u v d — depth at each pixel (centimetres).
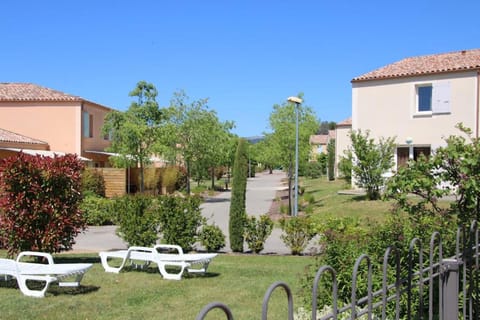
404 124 2519
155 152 3105
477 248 455
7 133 3044
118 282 938
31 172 1032
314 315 293
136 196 1357
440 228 549
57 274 824
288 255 1322
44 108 3241
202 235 1380
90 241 1591
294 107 2675
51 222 1055
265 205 2989
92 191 2720
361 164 2342
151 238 1316
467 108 2345
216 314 702
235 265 1148
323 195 2986
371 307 346
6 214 1037
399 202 603
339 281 573
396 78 2533
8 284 908
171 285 912
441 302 422
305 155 2622
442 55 2695
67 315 698
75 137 3225
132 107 2934
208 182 5256
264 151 2798
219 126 3394
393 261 550
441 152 573
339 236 613
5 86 3531
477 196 546
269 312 703
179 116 3206
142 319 680
